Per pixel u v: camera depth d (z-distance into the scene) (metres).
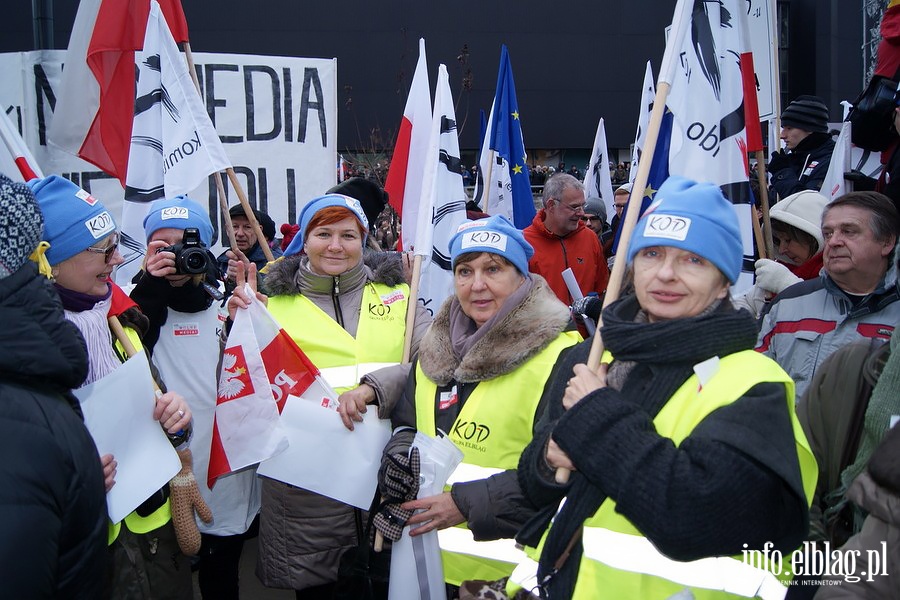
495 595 2.25
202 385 3.52
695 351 1.76
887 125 3.82
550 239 5.82
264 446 2.94
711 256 1.80
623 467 1.71
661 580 1.83
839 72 29.02
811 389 2.34
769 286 3.47
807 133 5.40
